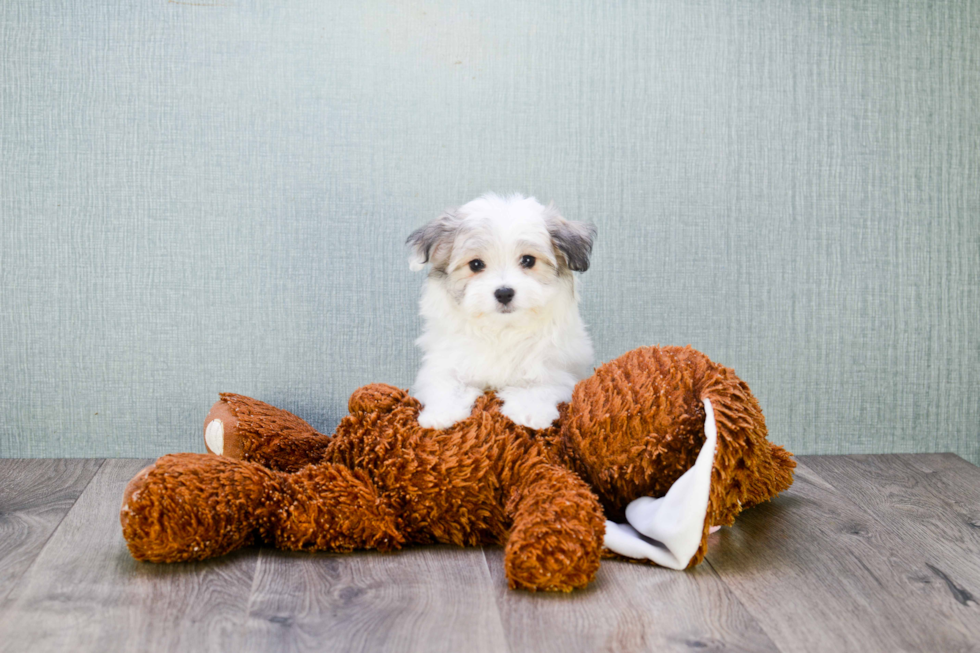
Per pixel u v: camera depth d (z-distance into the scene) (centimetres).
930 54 216
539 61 208
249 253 207
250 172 205
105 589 131
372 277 210
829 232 218
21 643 114
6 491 182
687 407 147
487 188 209
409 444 152
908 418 226
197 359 209
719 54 212
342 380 213
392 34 204
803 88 214
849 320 221
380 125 206
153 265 205
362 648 114
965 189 221
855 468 210
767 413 221
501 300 155
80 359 207
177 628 119
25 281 204
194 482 140
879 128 217
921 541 159
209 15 201
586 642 117
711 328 217
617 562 146
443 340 171
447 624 122
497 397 160
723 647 116
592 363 181
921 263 221
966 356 226
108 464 205
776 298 218
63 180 202
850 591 136
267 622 121
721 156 213
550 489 139
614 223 212
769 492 177
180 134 203
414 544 154
